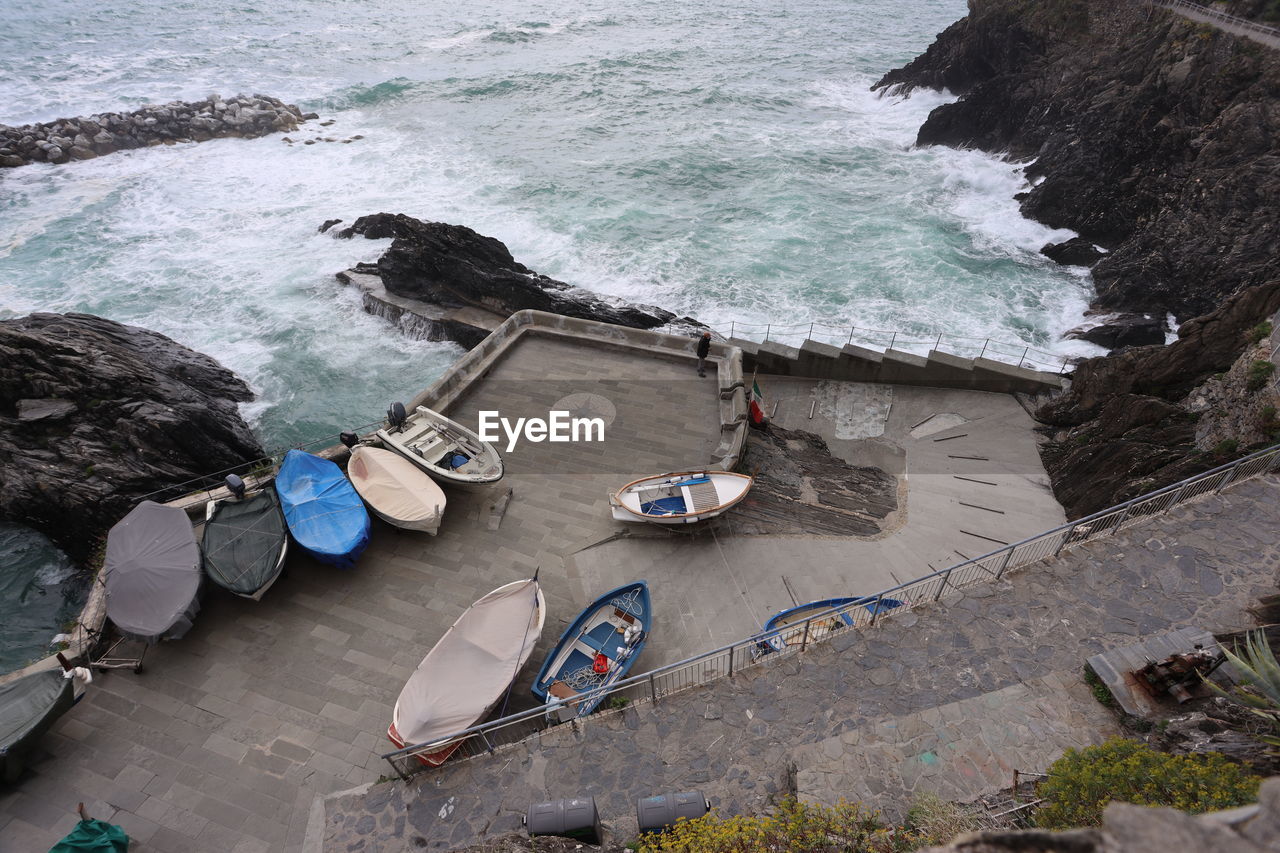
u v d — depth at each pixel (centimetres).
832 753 1123
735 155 5703
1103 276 3841
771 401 2722
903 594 1452
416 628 1561
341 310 3772
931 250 4272
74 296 3794
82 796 1242
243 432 2928
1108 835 385
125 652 1480
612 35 9700
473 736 1305
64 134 5553
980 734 1125
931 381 2733
